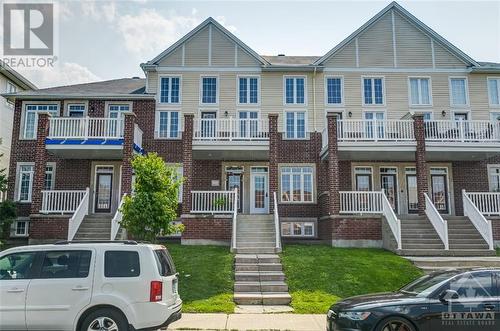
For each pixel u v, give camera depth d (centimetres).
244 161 2269
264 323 945
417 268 1391
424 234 1706
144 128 2241
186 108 2297
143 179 1268
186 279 1273
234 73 2345
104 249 748
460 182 2241
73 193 1905
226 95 2322
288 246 1750
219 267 1381
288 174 2239
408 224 1769
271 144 1950
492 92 2356
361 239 1777
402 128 1988
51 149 1966
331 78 2352
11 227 2125
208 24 2380
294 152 2256
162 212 1248
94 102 2266
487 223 1661
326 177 2184
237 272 1338
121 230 1738
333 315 766
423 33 2391
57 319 711
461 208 2212
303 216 2195
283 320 973
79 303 713
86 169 2209
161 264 770
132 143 1934
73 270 734
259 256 1471
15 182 2189
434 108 2316
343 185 2230
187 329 891
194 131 2180
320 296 1170
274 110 2309
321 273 1327
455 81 2366
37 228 1817
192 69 2338
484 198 1908
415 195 2248
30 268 738
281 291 1227
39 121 1942
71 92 2278
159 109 2283
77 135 1969
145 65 2302
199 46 2364
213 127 2064
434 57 2369
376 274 1313
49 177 2203
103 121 2036
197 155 2159
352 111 2306
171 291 774
